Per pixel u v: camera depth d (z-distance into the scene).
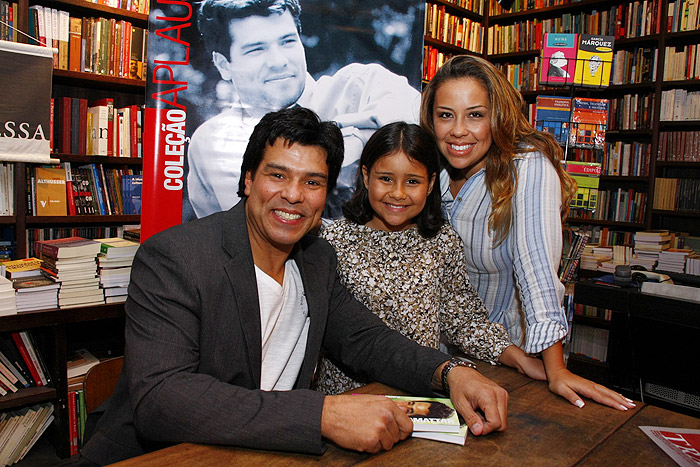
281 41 1.98
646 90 4.04
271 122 1.00
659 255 3.42
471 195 1.43
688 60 3.76
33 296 2.11
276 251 1.10
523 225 1.24
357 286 1.35
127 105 3.36
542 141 1.33
